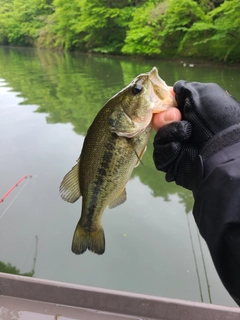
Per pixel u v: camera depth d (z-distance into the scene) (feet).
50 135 5.56
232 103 1.02
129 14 16.51
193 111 1.04
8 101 8.01
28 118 6.54
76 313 1.06
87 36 19.02
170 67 12.07
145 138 1.19
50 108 7.30
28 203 3.58
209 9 12.78
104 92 8.84
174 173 1.10
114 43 17.54
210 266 2.73
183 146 1.08
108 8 17.01
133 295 1.07
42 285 1.11
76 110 7.11
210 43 12.10
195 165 0.99
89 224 1.34
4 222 3.27
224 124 0.99
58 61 16.69
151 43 13.62
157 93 1.15
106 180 1.27
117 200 1.36
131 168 1.24
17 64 15.81
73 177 1.33
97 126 1.25
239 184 0.84
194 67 11.73
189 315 1.04
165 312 1.05
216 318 1.02
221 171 0.87
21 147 5.04
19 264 2.77
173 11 12.78
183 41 12.49
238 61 11.29
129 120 1.18
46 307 1.08
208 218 0.88
